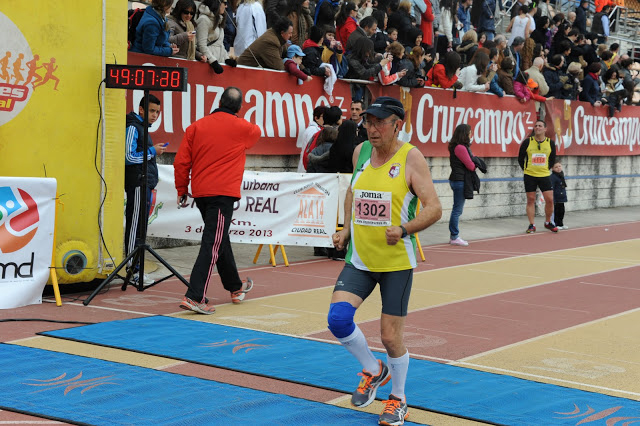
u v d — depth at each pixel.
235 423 6.38
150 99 11.80
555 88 25.72
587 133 27.66
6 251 10.22
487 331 10.20
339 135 14.98
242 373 7.84
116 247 11.83
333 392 7.37
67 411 6.48
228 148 10.59
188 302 10.34
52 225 10.64
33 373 7.49
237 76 15.84
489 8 25.88
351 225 6.83
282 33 16.52
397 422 6.47
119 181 11.75
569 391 7.62
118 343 8.72
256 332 9.53
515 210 24.78
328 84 17.70
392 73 19.47
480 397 7.32
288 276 13.59
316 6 19.64
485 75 22.80
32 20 10.62
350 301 6.61
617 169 29.98
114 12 11.45
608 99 28.84
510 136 24.03
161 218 13.51
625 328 10.71
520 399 7.30
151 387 7.21
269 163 16.88
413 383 7.70
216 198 10.59
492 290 13.12
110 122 11.53
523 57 24.67
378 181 6.57
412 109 20.25
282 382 7.61
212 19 15.59
